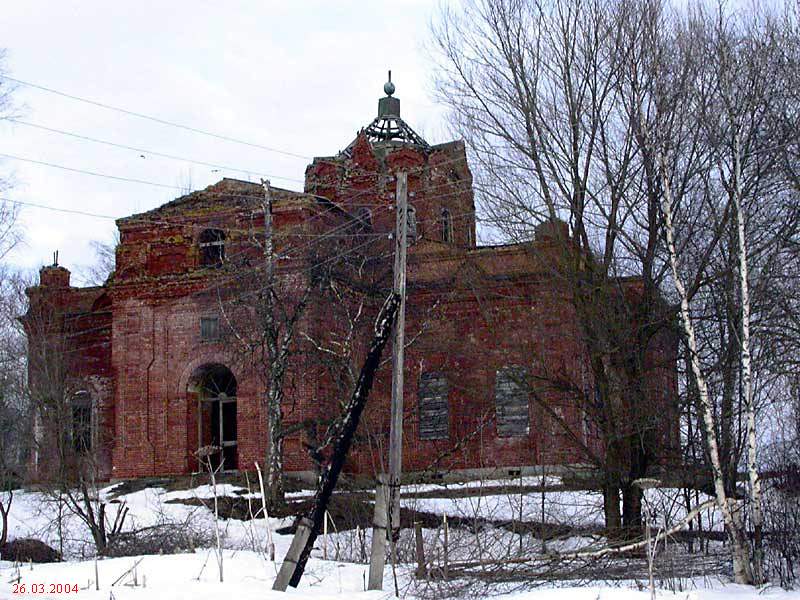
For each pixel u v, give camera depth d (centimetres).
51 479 3378
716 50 2347
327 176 4500
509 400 3128
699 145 2347
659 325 2414
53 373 3809
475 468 3547
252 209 3991
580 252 2470
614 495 2412
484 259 3084
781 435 2289
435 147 3147
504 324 2630
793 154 2275
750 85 2312
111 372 4375
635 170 2419
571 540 2369
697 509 1873
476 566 1845
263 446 3838
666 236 2147
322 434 3684
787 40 2373
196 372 3991
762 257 2294
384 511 1758
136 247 4141
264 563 1936
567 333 2530
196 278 4000
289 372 3716
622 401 2409
